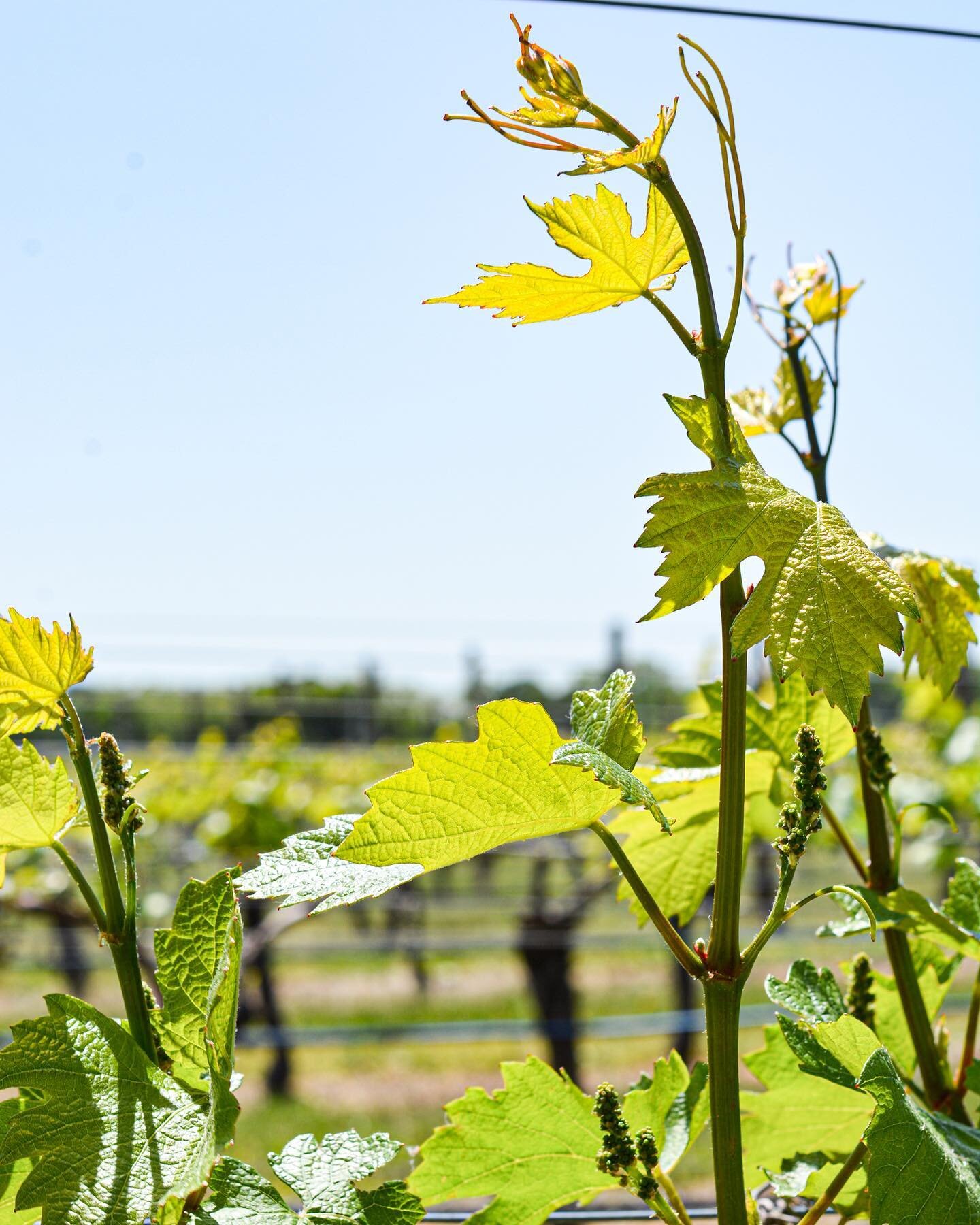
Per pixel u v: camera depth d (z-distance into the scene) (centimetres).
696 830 150
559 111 93
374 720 1168
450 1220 136
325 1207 100
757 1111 138
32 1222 98
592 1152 125
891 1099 94
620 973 1130
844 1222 119
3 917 924
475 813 95
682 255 99
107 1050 98
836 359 141
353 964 1085
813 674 82
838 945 888
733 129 93
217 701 1126
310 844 102
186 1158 92
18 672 99
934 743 913
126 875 103
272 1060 817
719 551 87
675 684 1034
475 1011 1012
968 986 757
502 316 106
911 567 141
